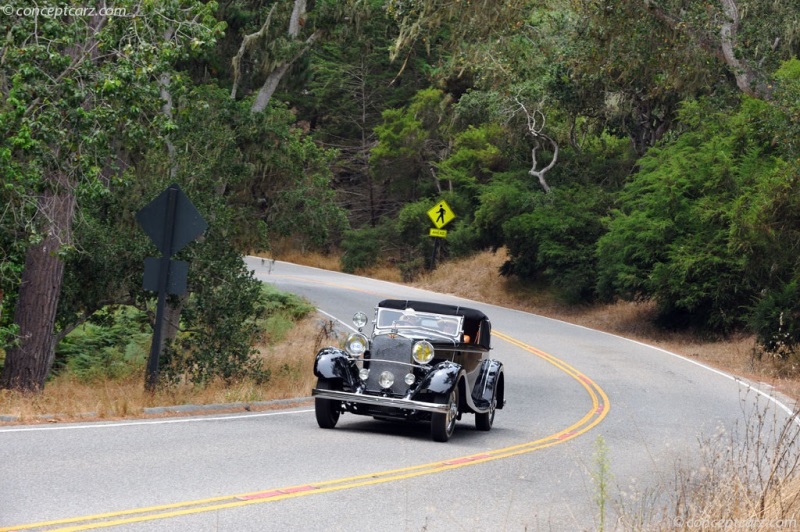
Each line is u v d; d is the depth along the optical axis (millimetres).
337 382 14922
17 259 19094
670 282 37781
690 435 17578
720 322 37938
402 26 25000
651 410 21359
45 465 9812
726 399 23938
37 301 18844
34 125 15922
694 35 23312
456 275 54938
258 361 23781
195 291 22516
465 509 9500
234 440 12742
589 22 25625
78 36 16984
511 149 55844
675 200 38594
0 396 15453
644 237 39031
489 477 11578
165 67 17484
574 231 47250
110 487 9000
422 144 61156
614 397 23547
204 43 18156
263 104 30094
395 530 8250
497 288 51500
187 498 8797
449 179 59156
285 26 31266
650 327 41969
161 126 17766
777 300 31562
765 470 12117
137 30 17656
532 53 29984
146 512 8070
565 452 14453
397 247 62281
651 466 13500
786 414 21438
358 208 70688
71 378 23359
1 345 17656
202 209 22625
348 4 30828
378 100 71750
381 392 14609
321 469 11047
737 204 30953
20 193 16938
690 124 41438
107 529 7391
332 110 71250
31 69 16094
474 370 16703
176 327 22797
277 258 62875
